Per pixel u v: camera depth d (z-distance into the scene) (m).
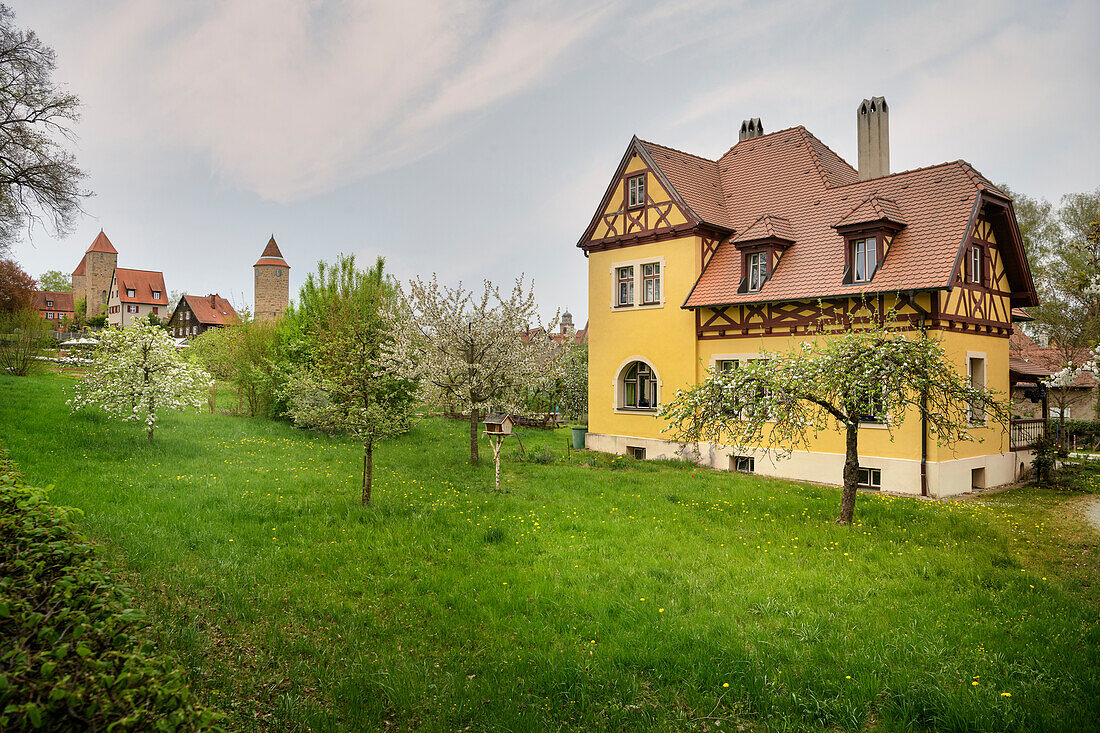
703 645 5.84
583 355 30.22
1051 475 16.44
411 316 17.23
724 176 20.86
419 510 10.70
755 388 10.85
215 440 16.77
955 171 15.52
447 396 16.72
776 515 11.20
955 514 11.41
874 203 14.85
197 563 7.36
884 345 10.35
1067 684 5.20
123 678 2.64
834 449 15.23
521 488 13.03
